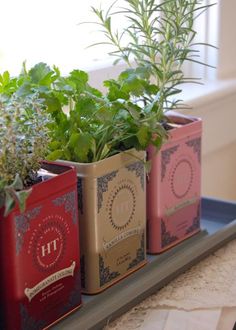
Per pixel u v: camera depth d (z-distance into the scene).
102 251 0.74
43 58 1.14
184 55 0.82
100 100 0.73
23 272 0.64
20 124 0.62
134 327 0.71
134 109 0.73
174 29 0.82
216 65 1.46
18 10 1.08
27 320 0.65
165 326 0.70
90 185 0.71
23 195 0.59
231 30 1.48
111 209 0.74
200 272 0.82
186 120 0.88
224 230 0.89
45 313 0.67
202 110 1.34
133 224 0.78
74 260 0.70
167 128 0.84
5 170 0.61
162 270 0.79
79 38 1.20
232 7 1.47
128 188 0.76
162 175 0.82
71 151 0.72
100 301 0.73
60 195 0.66
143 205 0.79
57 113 0.71
